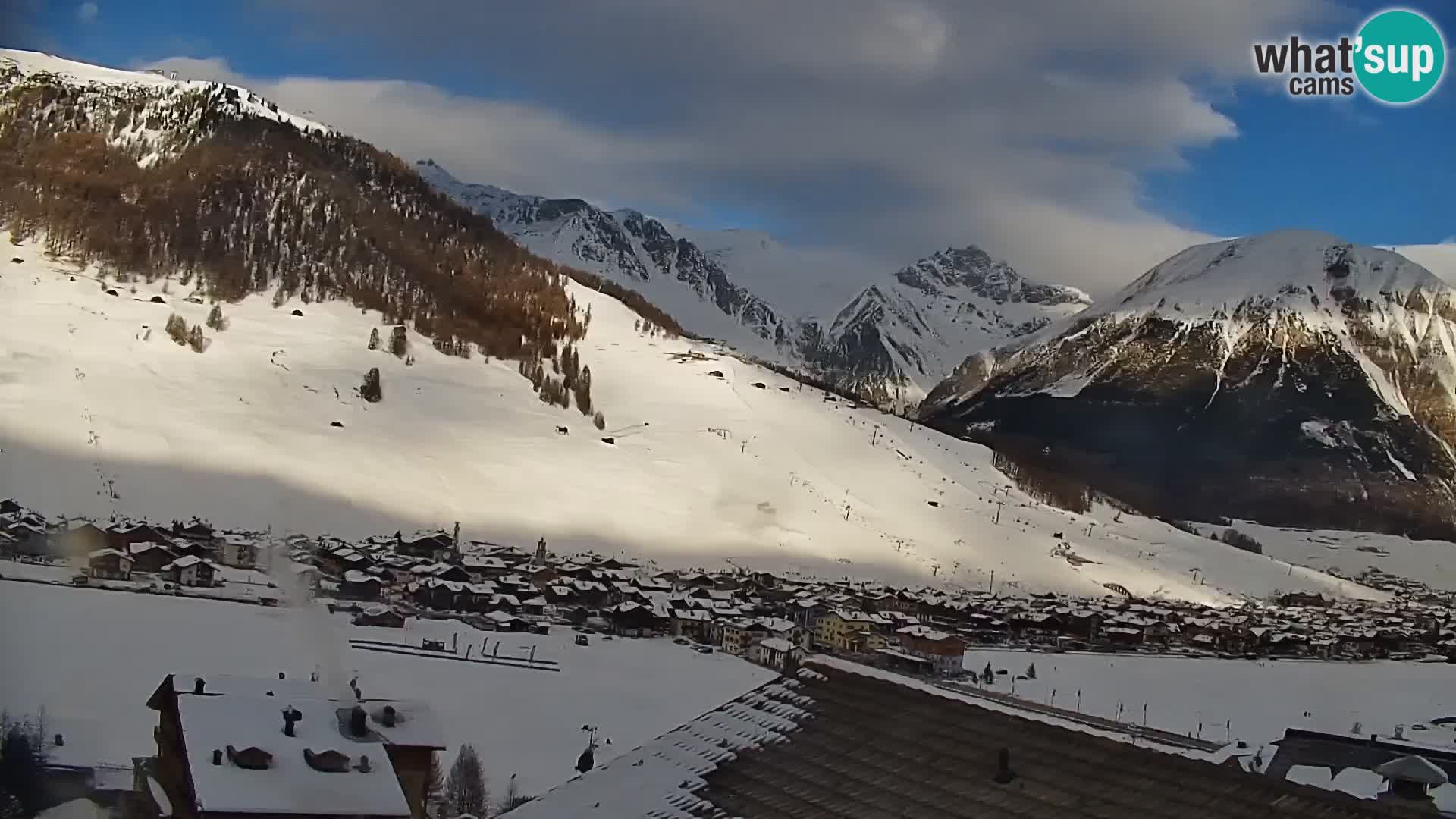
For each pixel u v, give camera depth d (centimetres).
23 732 3747
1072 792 1366
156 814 2706
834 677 1806
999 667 10362
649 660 8112
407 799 2761
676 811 1570
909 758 1520
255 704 2714
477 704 5647
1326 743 2269
